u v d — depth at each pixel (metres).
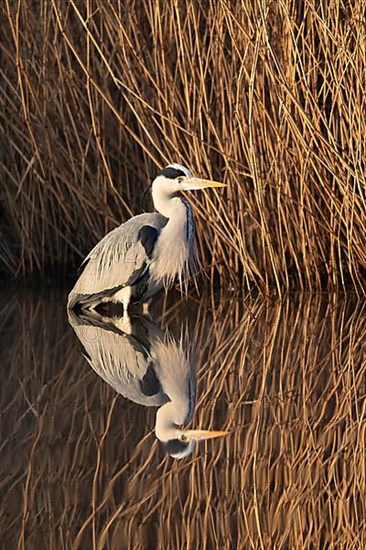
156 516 6.29
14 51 13.23
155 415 8.28
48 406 8.59
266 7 11.70
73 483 6.82
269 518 6.25
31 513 6.35
